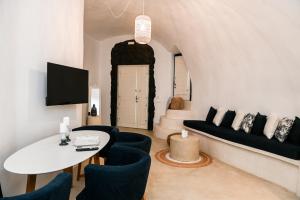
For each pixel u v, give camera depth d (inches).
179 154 161.9
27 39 94.7
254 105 166.4
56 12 118.4
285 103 142.5
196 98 236.1
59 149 83.0
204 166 152.3
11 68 84.8
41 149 82.7
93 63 295.6
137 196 67.0
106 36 296.2
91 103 263.9
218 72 201.6
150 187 116.0
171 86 281.9
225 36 172.2
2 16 78.7
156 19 222.8
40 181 104.6
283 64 137.4
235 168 149.8
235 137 149.6
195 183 122.8
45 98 109.3
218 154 170.4
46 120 112.0
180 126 234.1
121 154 84.7
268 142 126.7
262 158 132.9
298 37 119.3
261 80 158.4
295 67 129.7
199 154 182.4
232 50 174.7
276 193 112.5
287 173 118.0
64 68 118.9
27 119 96.5
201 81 227.1
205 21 178.9
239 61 173.8
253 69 163.6
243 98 176.7
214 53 195.6
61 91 115.6
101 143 92.9
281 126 132.6
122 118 310.3
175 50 268.7
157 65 286.2
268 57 147.2
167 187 116.6
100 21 240.7
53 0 115.1
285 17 118.3
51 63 105.6
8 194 82.6
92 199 62.7
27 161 68.7
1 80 78.7
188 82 265.3
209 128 179.8
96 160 119.0
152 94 287.9
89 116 249.6
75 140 96.5
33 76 99.8
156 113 288.7
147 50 287.3
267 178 129.6
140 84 298.4
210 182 124.8
